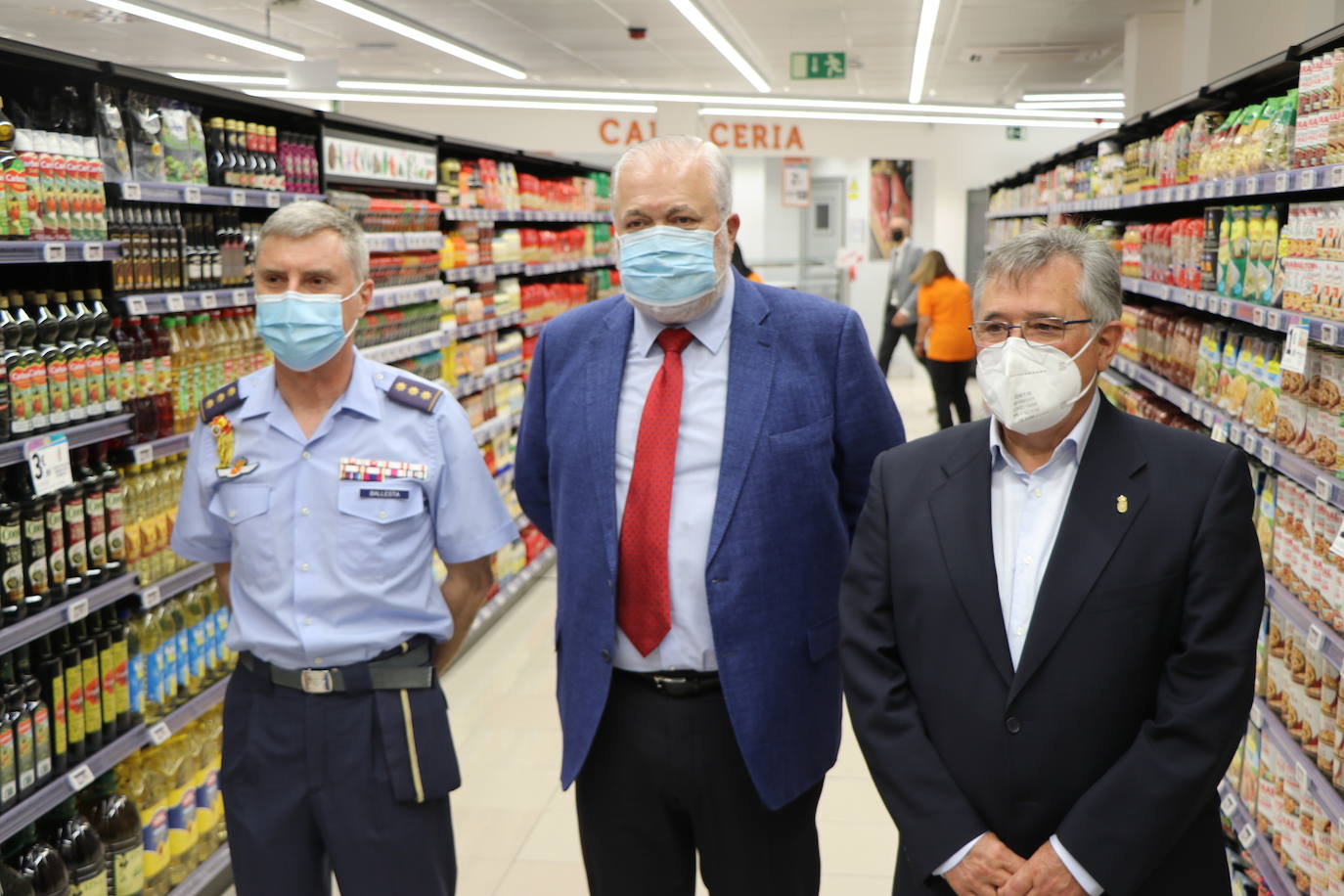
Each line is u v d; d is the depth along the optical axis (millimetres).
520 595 6867
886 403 2406
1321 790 2654
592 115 16078
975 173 17047
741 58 11570
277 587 2357
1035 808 1809
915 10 10102
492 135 16094
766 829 2301
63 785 2904
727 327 2322
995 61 12648
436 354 5887
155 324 3492
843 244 19359
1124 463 1845
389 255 5281
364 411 2393
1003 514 1910
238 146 3996
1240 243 3707
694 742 2244
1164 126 5508
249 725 2375
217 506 2412
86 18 10219
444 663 2619
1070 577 1801
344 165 4883
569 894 3572
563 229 9188
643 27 11008
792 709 2271
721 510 2207
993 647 1835
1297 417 3045
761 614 2223
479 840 3930
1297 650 2961
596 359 2357
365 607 2355
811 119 16453
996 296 1837
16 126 3000
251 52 12180
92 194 3137
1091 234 1880
